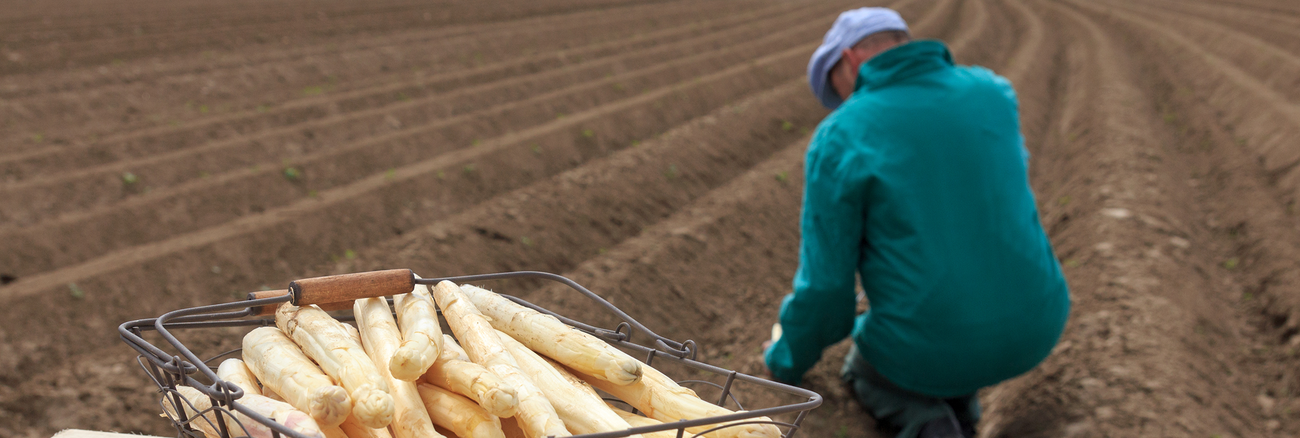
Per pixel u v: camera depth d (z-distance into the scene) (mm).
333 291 1177
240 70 11430
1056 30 24047
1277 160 7328
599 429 1034
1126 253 4992
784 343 3184
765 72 14281
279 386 1038
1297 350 4121
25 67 10617
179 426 1108
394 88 11117
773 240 6691
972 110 2504
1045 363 3957
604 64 13961
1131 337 3877
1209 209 6965
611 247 6418
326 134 8727
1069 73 15977
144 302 4945
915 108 2484
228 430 1047
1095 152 7746
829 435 3650
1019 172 2602
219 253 5445
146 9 16172
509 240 5992
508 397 982
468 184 7387
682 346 1301
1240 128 9156
